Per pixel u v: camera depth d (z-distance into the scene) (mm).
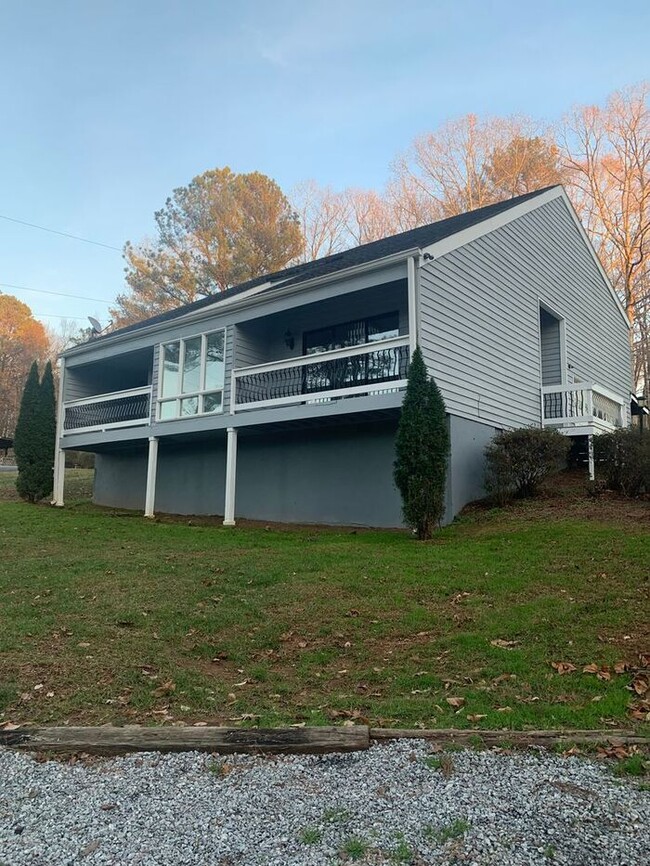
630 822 2561
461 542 8406
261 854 2451
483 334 11984
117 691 4395
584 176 26156
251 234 29125
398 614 5727
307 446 12414
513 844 2441
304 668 4762
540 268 14734
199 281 29281
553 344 15734
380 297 12406
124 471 16922
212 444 14469
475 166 28281
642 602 5453
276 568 7477
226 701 4211
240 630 5586
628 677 4113
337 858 2396
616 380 18953
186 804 2867
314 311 13305
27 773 3250
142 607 6191
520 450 10484
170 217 30031
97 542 9641
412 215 29719
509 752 3230
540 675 4250
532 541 7934
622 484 10297
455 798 2803
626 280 25203
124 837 2613
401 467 9289
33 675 4641
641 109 24844
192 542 9547
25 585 7059
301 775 3115
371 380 11648
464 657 4684
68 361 16781
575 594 5820
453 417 10703
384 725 3666
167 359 14047
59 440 16562
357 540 9297
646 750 3172
